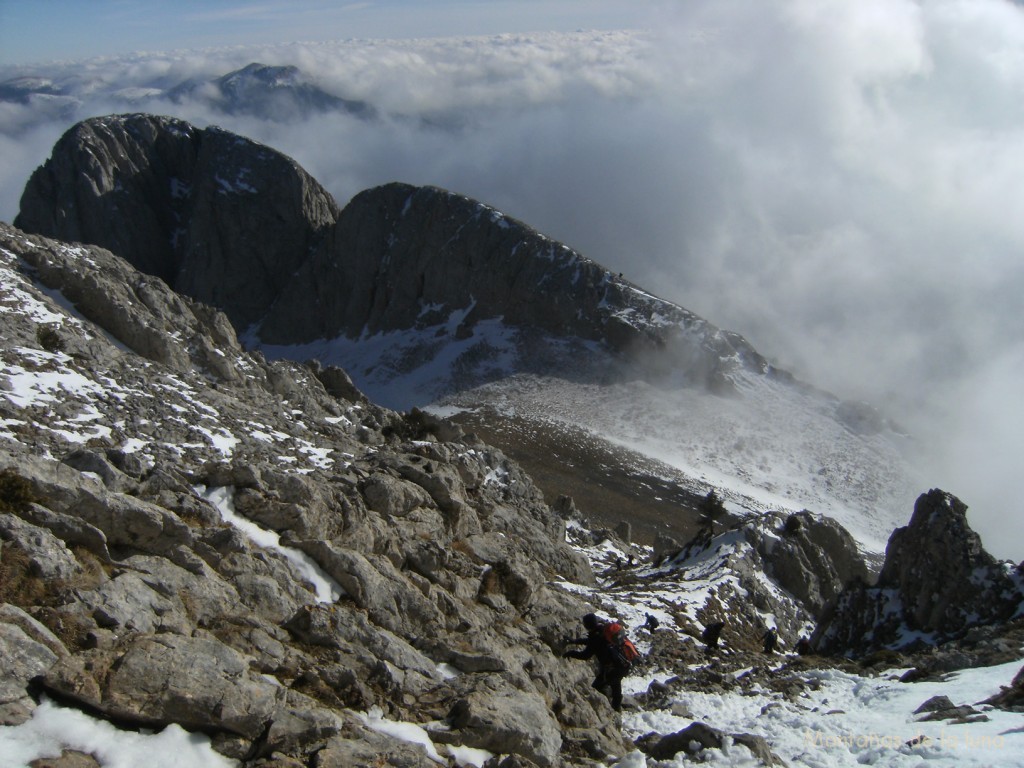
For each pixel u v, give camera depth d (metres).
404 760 14.45
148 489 19.31
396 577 21.12
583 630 26.34
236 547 18.12
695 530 128.38
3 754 11.77
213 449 25.81
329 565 19.42
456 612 21.66
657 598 52.47
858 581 45.81
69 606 14.17
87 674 13.12
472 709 16.45
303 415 40.62
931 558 42.88
